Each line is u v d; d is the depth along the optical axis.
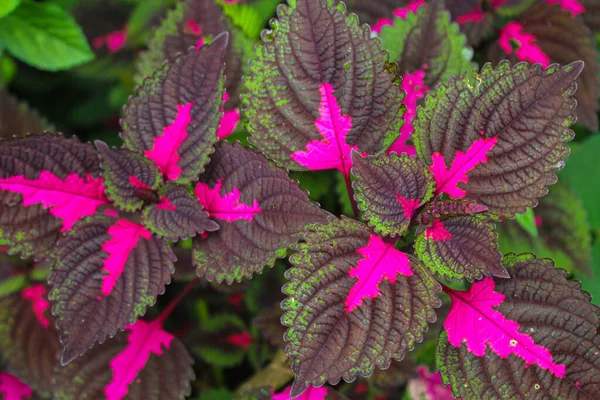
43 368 0.66
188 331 0.72
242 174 0.56
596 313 0.53
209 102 0.56
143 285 0.56
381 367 0.52
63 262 0.55
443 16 0.62
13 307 0.67
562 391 0.53
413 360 0.64
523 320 0.54
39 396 0.71
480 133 0.54
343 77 0.54
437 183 0.56
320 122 0.55
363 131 0.56
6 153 0.56
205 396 0.72
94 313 0.55
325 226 0.53
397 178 0.54
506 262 0.55
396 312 0.53
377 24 0.67
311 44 0.53
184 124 0.57
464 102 0.54
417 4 0.67
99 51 0.83
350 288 0.53
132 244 0.57
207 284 0.68
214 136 0.56
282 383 0.65
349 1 0.67
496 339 0.54
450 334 0.55
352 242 0.54
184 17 0.64
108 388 0.61
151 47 0.64
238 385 0.77
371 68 0.54
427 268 0.54
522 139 0.54
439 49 0.62
